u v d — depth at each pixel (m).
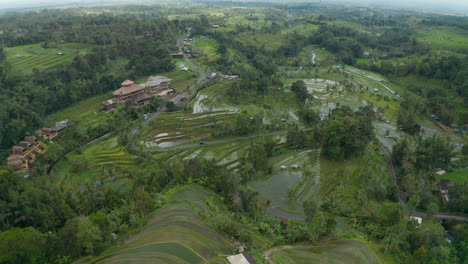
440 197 87.56
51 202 65.19
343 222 73.62
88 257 55.47
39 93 128.50
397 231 66.88
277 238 63.22
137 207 67.94
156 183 80.88
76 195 78.56
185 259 54.62
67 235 55.56
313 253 59.47
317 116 135.00
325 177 96.12
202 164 92.94
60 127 118.69
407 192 88.00
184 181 83.88
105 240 58.31
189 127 126.50
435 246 64.19
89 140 117.00
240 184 84.38
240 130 122.56
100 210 69.94
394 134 129.75
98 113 133.62
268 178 95.75
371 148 115.38
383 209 73.06
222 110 141.62
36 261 51.00
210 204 72.38
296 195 86.81
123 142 112.75
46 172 96.12
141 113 134.12
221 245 59.53
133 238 61.25
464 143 124.12
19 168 94.31
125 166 100.38
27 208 61.19
